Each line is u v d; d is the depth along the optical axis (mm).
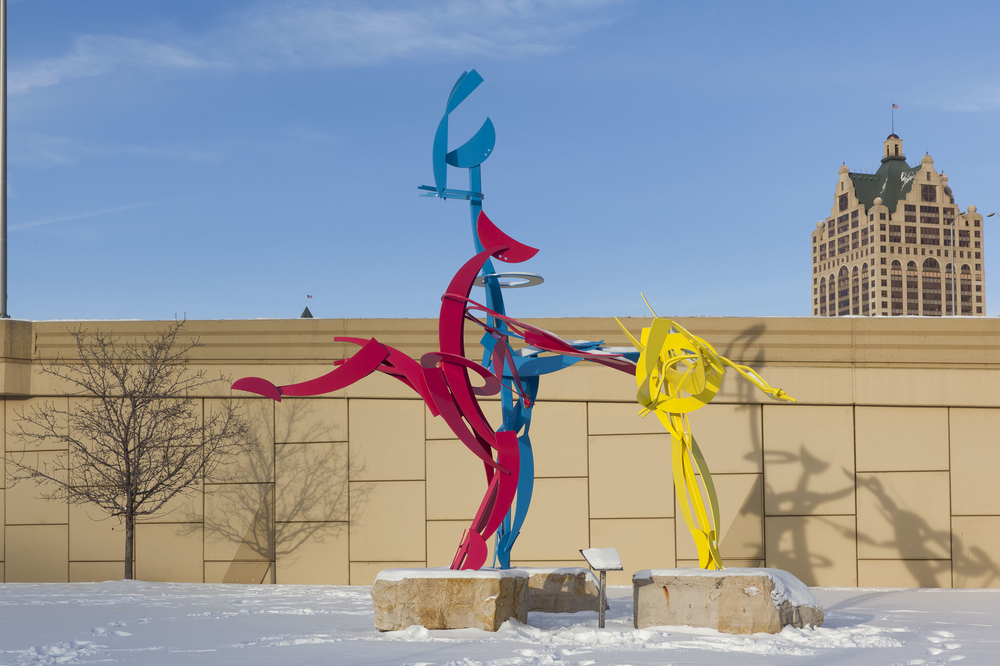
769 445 20062
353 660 8977
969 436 20031
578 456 20203
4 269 22984
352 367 12656
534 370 13727
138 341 20562
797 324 20250
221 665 8641
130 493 19203
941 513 19859
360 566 20109
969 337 20188
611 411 20266
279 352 20562
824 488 19969
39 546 20344
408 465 20312
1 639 10367
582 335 20359
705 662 9039
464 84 14195
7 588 17750
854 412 20156
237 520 20312
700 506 12461
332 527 20219
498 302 14047
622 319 20297
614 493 20062
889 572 19750
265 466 20422
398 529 20172
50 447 20500
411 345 20531
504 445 12328
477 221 13492
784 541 19875
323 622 12484
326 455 20391
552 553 20016
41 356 20594
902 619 13102
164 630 11414
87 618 12633
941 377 20094
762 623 11117
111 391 20359
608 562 11891
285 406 20547
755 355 20219
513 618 11781
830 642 10555
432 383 12391
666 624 11461
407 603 11242
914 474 19969
